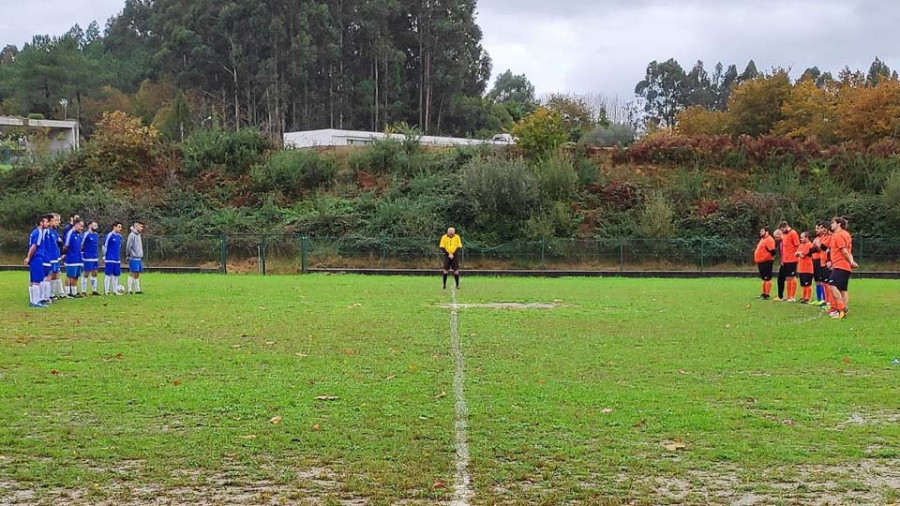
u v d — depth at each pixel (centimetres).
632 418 786
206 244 3703
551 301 2122
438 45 9262
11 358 1115
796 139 5191
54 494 576
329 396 874
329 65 8756
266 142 5094
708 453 674
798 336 1391
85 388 915
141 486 593
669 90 13288
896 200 4122
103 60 10419
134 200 4397
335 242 3766
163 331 1424
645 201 4303
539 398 873
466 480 607
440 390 913
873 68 10356
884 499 571
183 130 6544
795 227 4106
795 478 615
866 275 3588
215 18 8462
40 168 4747
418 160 4800
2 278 2966
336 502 561
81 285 2228
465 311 1823
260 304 1962
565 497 571
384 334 1397
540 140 4828
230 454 667
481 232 4112
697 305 2012
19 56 9881
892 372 1042
